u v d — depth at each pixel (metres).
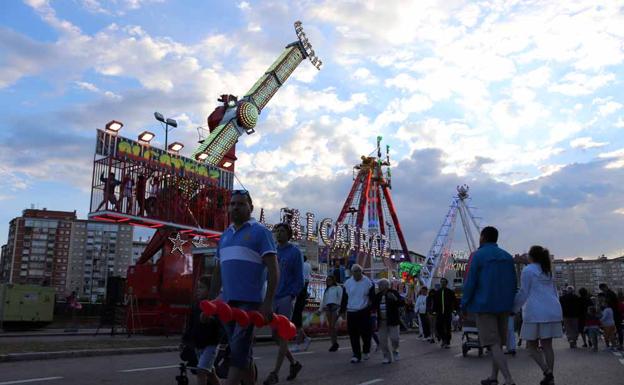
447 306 16.95
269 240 4.96
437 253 85.94
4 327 24.86
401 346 17.42
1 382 8.41
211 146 41.53
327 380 9.09
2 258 193.38
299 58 52.31
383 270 51.41
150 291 20.89
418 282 66.56
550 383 8.41
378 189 92.44
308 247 40.69
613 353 16.09
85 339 17.42
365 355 12.66
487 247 8.03
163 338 18.55
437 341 20.19
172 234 29.77
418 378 9.44
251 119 44.22
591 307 17.70
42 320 25.84
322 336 21.55
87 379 8.87
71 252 184.50
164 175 29.59
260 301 4.90
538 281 8.61
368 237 53.75
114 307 21.17
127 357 12.73
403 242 93.00
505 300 7.75
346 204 91.00
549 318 8.42
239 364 4.71
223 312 4.25
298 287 8.99
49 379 8.77
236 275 4.88
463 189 94.44
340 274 23.92
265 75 49.03
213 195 32.28
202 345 6.32
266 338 18.30
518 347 17.97
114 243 190.88
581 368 11.35
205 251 21.17
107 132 27.34
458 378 9.47
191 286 20.36
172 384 8.47
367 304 12.17
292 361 9.13
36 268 178.00
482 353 14.21
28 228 179.88
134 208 27.69
